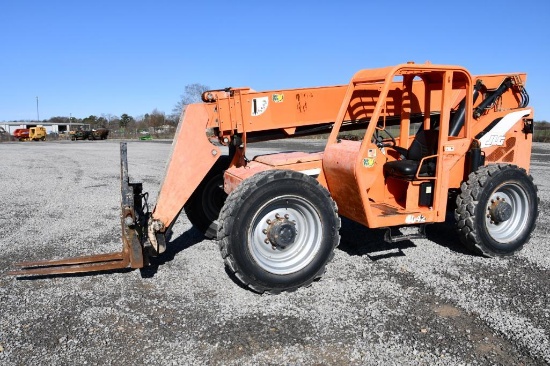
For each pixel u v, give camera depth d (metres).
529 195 4.78
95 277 4.35
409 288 3.95
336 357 2.92
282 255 3.96
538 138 24.62
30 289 4.09
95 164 15.02
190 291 3.99
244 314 3.52
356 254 4.86
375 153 4.43
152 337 3.21
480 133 5.02
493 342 3.07
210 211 5.41
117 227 6.24
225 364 2.86
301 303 3.70
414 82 5.13
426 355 2.93
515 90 5.37
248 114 4.54
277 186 3.76
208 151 4.37
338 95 4.90
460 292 3.86
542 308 3.56
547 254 4.81
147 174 11.82
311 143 24.00
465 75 4.48
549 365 2.81
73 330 3.33
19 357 2.98
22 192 9.27
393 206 4.63
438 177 4.42
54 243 5.50
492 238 4.64
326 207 3.95
